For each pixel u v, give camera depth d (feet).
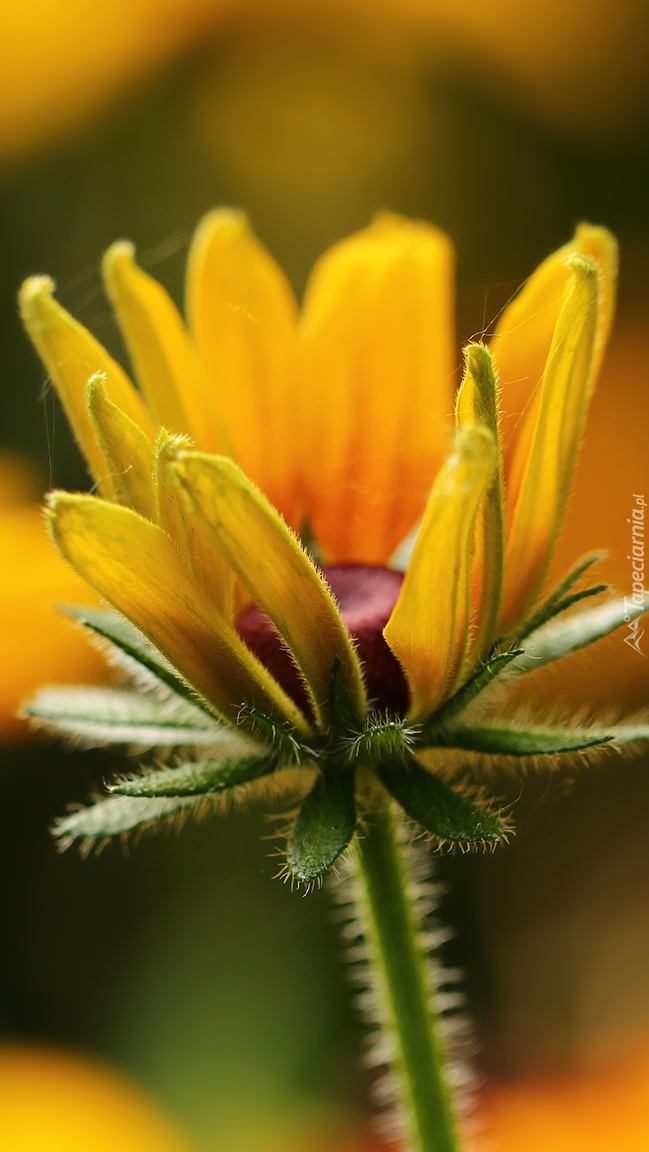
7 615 1.45
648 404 1.62
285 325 1.23
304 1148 1.58
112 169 1.77
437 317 1.23
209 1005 1.65
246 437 1.23
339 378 1.23
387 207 1.76
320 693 1.13
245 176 1.77
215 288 1.23
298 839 1.12
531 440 1.16
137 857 1.69
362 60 1.74
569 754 1.15
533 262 1.73
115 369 1.16
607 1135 1.44
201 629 1.12
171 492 1.11
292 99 1.75
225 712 1.13
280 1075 1.63
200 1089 1.63
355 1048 1.65
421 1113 1.16
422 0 1.69
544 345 1.17
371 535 1.24
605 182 1.73
